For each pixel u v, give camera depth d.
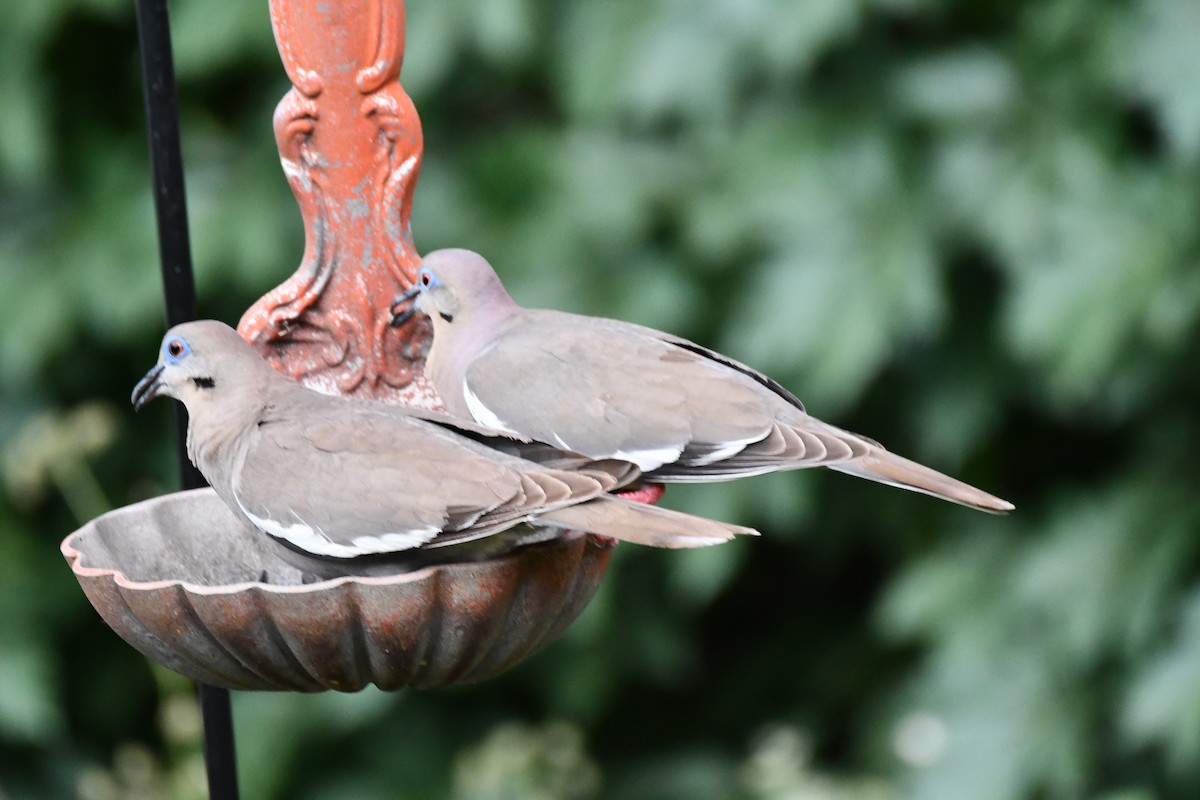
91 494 11.66
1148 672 10.31
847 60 11.13
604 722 13.29
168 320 7.41
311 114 7.40
